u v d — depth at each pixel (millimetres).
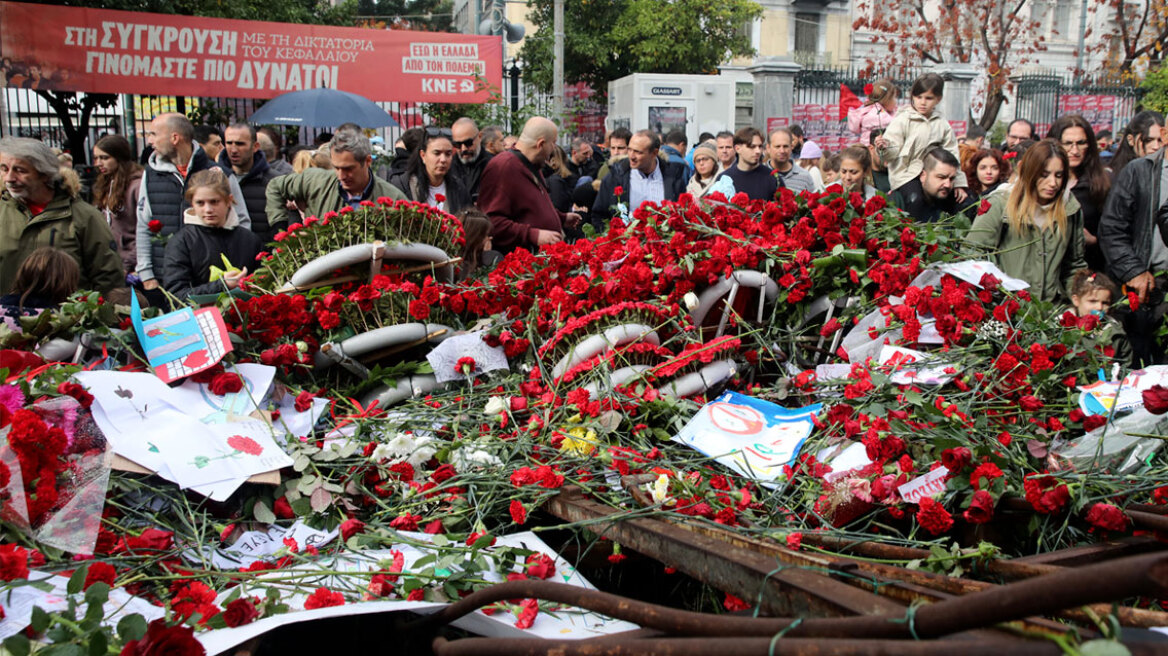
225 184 4820
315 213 5574
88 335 3219
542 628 2115
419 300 3512
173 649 1770
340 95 10625
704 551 1974
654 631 1729
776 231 3879
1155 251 5324
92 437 2549
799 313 3766
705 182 7945
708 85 16266
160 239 4969
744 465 2760
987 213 5012
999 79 18812
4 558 1991
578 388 3117
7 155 4820
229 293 3342
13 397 2504
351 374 3529
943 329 3439
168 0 12945
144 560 2350
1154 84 16906
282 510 2686
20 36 11180
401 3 34406
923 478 2477
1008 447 2711
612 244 3930
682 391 3219
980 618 1222
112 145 6969
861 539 2258
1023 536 2541
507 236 5668
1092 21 25125
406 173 6137
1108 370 3455
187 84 12008
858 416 2904
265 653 2223
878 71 19234
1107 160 10039
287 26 12305
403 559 2375
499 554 2342
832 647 1297
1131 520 2293
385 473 2801
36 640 1867
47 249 3980
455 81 13117
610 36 22328
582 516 2449
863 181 6340
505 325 3611
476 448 2873
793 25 27281
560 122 13625
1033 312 3562
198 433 2746
